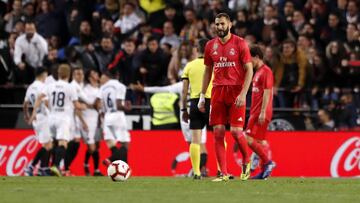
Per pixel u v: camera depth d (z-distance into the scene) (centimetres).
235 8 8144
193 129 5022
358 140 6775
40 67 6369
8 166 6631
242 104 4566
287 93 6988
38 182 4572
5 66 7150
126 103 6794
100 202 3150
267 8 7631
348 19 7731
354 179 5575
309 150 6750
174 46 7612
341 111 6919
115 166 4638
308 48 7362
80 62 7156
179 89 6581
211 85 4994
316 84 7050
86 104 6419
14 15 7994
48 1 8006
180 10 7938
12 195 3466
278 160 6738
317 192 3809
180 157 6688
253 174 6356
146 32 7681
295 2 7900
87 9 7969
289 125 6888
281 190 3903
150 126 6788
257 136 5347
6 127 6862
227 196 3488
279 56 7088
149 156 6688
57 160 6125
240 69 4612
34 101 6353
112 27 7588
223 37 4606
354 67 7062
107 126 6291
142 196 3447
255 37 7494
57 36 7806
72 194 3541
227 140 6631
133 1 7981
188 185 4222
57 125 6178
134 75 7075
